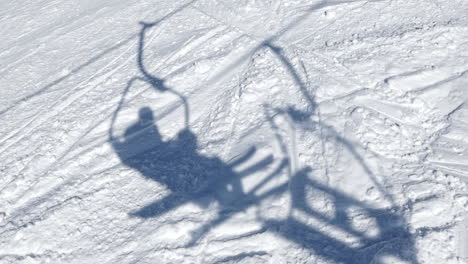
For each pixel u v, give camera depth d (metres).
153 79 6.20
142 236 3.88
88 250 3.88
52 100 6.49
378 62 5.18
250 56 6.04
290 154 4.33
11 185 4.88
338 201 3.78
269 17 6.88
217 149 4.63
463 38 5.29
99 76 6.74
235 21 7.07
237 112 5.05
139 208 4.19
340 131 4.37
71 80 6.89
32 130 5.90
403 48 5.30
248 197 4.03
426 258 3.17
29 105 6.54
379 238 3.38
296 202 3.88
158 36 7.43
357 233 3.47
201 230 3.81
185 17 7.76
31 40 9.03
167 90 5.86
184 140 4.97
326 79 5.08
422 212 3.47
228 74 5.82
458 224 3.39
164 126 5.28
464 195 3.57
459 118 4.41
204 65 6.02
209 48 6.53
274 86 5.25
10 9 11.51
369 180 3.88
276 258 3.45
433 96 4.69
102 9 9.50
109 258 3.76
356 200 3.75
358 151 4.13
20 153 5.47
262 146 4.45
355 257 3.29
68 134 5.55
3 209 4.59
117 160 4.93
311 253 3.41
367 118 4.43
